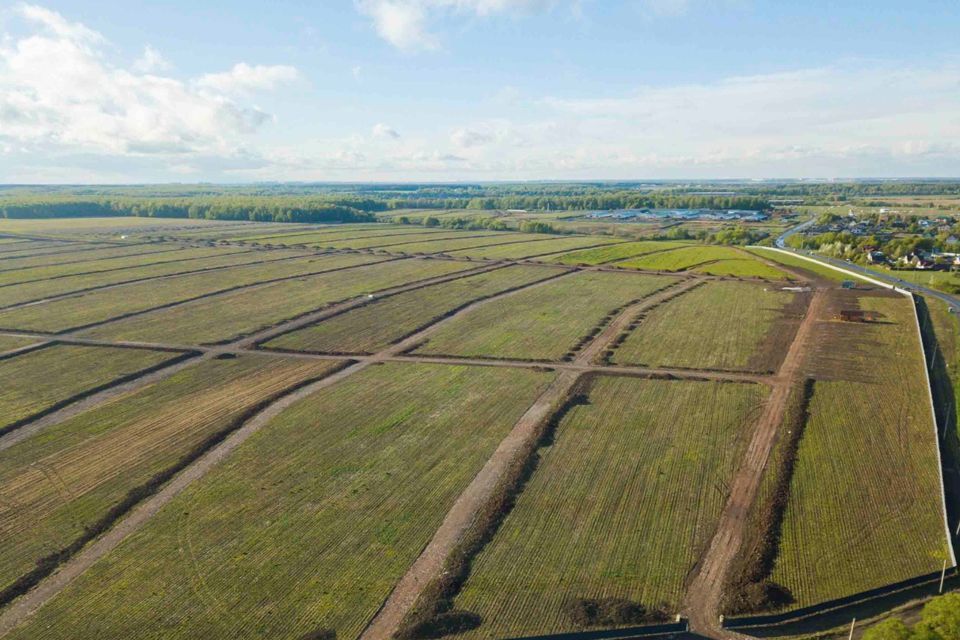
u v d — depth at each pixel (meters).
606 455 51.69
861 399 62.69
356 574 37.56
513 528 41.81
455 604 35.06
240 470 49.84
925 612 30.28
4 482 47.94
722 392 65.12
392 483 47.72
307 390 67.12
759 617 33.97
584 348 81.50
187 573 37.66
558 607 34.88
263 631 33.12
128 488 46.97
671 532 41.28
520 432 56.28
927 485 46.66
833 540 40.38
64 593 36.00
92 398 64.88
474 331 90.12
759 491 46.00
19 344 83.12
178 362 76.56
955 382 67.56
